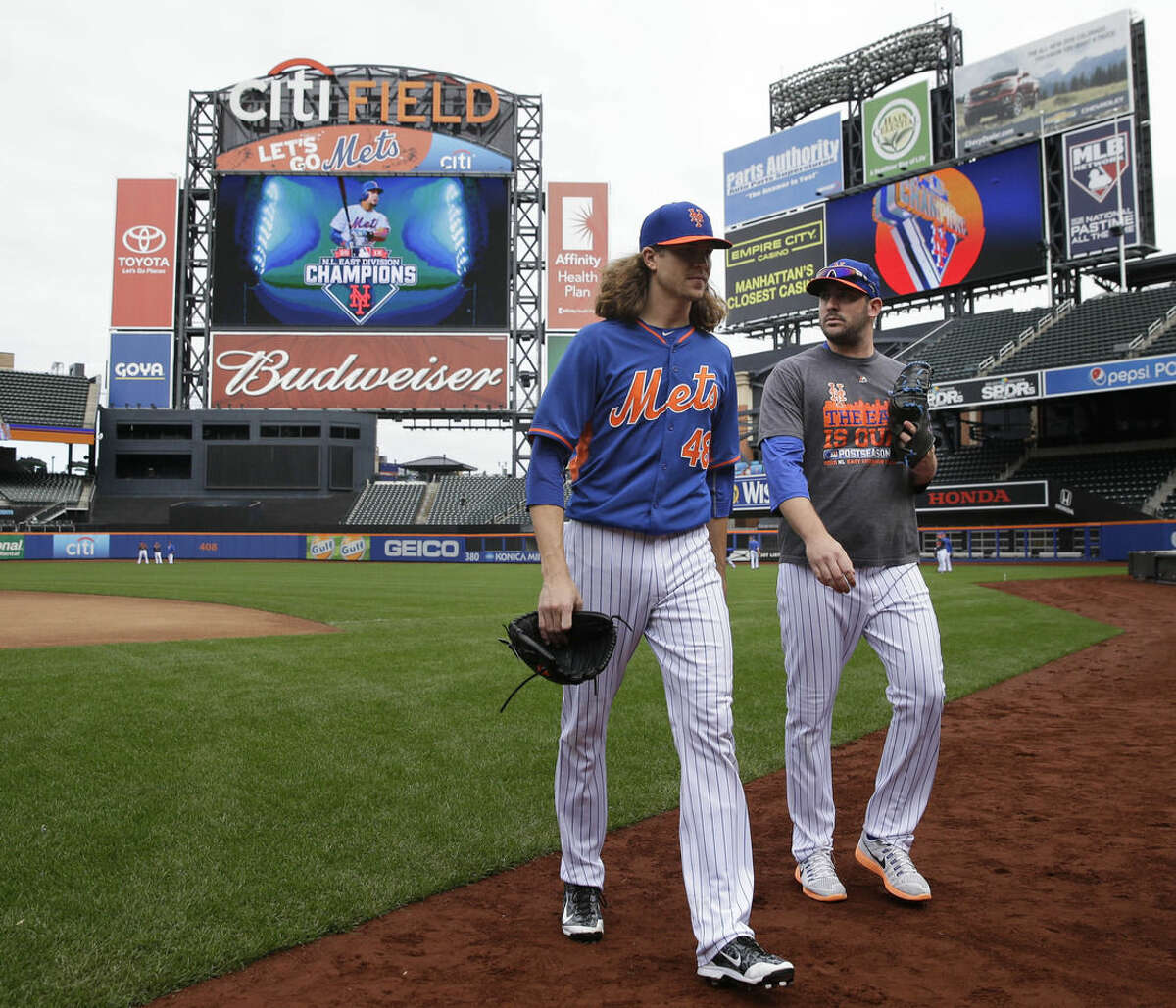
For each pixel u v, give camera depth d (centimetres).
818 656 283
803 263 3719
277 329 4147
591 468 244
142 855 301
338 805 359
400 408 4153
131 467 4319
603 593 242
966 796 394
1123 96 2988
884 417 284
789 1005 206
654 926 255
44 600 1619
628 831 343
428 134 4128
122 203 4172
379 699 574
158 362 4191
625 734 494
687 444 243
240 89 4206
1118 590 1697
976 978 220
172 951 233
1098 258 3064
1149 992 212
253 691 600
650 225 241
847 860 315
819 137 3684
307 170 4119
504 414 4175
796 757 285
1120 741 503
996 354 3161
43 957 229
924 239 3403
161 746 443
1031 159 3159
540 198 4247
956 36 3453
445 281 4128
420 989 215
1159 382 2552
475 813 353
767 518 3709
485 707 556
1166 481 2820
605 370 238
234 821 338
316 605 1448
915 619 281
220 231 4125
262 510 4066
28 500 4134
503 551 3781
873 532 282
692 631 238
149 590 1869
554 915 263
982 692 669
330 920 254
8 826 328
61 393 4216
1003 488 2903
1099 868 301
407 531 3878
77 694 579
